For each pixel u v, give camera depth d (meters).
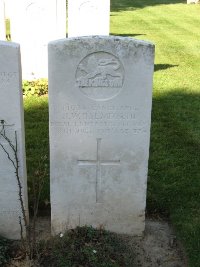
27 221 1.73
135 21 6.54
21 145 1.62
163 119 2.89
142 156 1.67
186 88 3.52
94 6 3.52
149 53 1.54
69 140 1.64
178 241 1.76
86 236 1.67
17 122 1.58
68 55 1.53
